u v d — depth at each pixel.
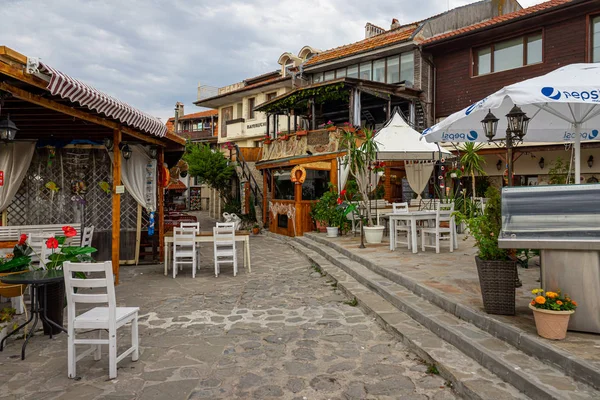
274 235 17.16
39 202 9.39
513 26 16.34
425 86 18.92
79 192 9.67
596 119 7.20
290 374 3.98
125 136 9.54
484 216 4.62
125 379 3.92
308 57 25.88
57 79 4.83
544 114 7.16
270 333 5.18
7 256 6.31
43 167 9.45
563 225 3.79
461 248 9.48
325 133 15.84
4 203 8.88
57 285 5.21
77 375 4.02
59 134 9.06
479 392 3.23
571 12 14.95
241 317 5.88
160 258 10.77
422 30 18.92
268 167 19.28
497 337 4.11
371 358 4.31
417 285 5.91
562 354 3.29
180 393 3.63
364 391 3.60
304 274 9.09
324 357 4.37
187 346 4.76
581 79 4.64
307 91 17.59
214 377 3.94
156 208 10.69
